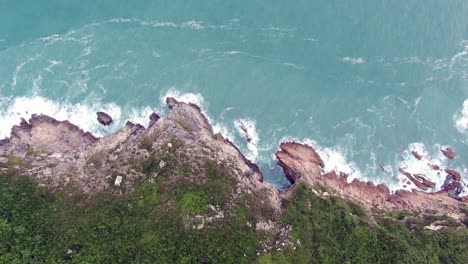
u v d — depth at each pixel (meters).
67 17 124.62
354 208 96.88
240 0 124.62
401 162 106.00
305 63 116.44
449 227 92.44
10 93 115.38
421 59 114.69
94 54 120.31
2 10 125.19
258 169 106.38
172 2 125.62
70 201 86.44
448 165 105.19
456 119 108.88
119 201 85.69
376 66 114.88
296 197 96.06
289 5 122.75
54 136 110.06
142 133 103.00
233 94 113.62
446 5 118.31
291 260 80.81
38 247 74.88
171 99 113.62
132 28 122.88
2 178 91.75
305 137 108.81
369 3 121.00
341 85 113.69
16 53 120.50
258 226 85.31
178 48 119.62
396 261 82.31
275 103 112.38
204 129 106.62
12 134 110.62
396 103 111.25
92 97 115.00
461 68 113.19
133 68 117.94
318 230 88.81
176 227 80.56
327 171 105.62
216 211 84.12
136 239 77.88
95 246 75.62
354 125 109.50
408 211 99.69
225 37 120.38
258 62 116.81
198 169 92.06
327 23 119.94
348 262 82.12
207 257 76.06
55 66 118.94
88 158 99.19
